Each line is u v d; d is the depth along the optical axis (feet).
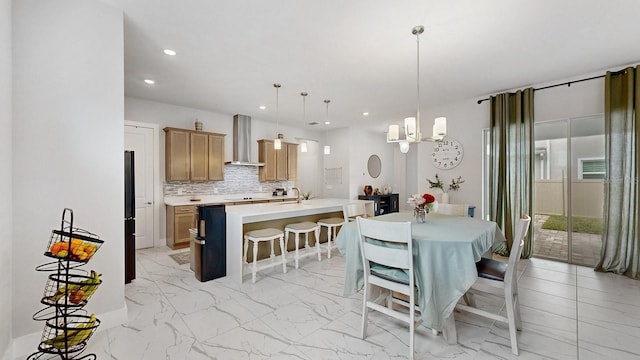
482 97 14.34
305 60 10.12
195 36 8.41
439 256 5.79
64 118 6.29
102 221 6.78
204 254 9.95
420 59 10.02
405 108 16.85
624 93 10.28
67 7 6.35
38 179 5.97
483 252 6.44
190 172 15.76
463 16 7.34
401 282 6.13
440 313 5.81
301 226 11.67
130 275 9.82
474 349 5.93
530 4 6.80
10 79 5.57
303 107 16.74
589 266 11.41
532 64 10.40
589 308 7.77
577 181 11.71
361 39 8.59
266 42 8.78
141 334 6.49
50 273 6.10
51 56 6.15
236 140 18.56
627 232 10.19
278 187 21.47
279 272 10.94
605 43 8.77
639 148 9.84
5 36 5.33
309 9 7.07
